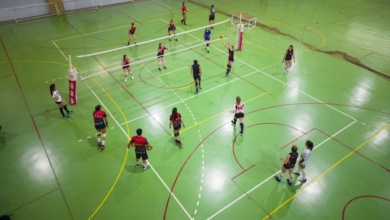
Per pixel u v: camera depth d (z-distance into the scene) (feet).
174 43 53.42
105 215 22.24
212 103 36.06
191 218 22.02
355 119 33.37
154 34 57.31
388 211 22.79
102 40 54.39
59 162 27.20
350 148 29.07
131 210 22.65
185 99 36.83
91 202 23.32
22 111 34.37
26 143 29.45
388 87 39.86
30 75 42.06
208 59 47.44
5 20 62.69
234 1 80.89
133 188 24.56
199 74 36.78
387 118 33.63
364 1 83.87
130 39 54.85
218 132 31.14
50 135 30.60
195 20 65.31
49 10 67.05
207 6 75.61
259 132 31.17
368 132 31.32
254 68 44.68
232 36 56.59
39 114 33.91
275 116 33.71
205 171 26.30
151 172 26.17
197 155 28.09
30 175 25.79
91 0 72.28
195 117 33.47
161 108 35.06
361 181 25.41
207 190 24.41
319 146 29.27
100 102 36.14
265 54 49.37
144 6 75.46
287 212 22.56
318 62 46.80
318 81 41.27
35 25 61.26
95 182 25.13
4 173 25.95
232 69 44.32
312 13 71.97
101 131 28.45
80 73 42.78
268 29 60.34
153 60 47.06
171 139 30.12
